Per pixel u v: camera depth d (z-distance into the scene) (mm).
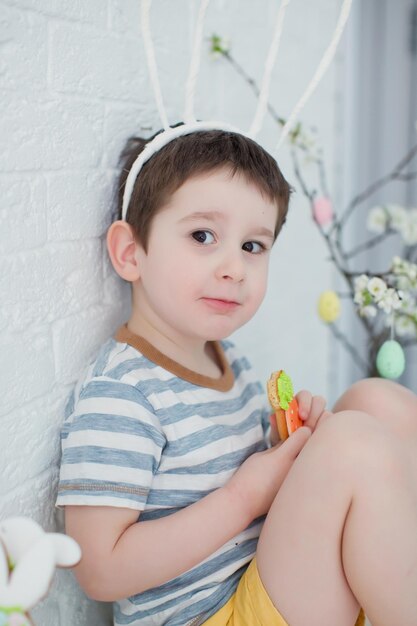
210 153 923
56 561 598
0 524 598
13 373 822
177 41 1155
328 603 809
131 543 825
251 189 926
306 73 1619
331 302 1273
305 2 1586
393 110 1898
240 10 1349
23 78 808
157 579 838
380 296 1150
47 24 846
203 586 903
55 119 870
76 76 907
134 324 1006
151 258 938
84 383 910
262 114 1005
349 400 1059
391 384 1069
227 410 1004
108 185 999
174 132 955
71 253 924
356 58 1834
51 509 914
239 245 928
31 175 833
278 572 819
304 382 1756
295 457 923
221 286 914
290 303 1649
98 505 821
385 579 782
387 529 781
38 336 866
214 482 927
